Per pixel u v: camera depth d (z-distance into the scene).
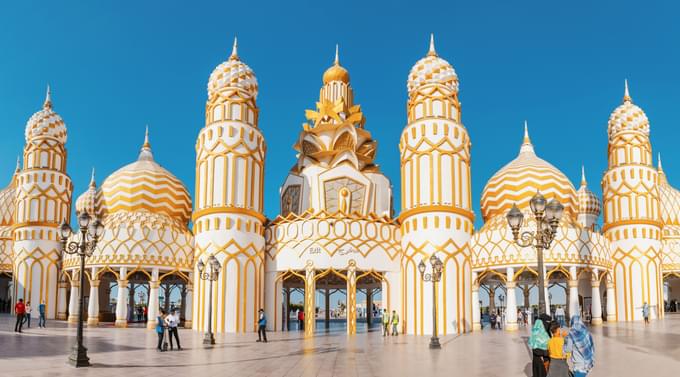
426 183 39.78
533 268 42.78
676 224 60.19
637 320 48.84
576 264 43.09
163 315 26.56
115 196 49.78
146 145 54.34
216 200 41.62
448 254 38.88
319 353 25.22
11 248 55.97
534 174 50.06
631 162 51.22
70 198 55.25
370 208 47.22
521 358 22.77
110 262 43.41
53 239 52.25
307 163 49.66
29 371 18.88
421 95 41.03
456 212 39.53
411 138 40.84
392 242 42.00
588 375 17.67
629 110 52.06
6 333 34.00
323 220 41.34
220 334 37.94
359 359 22.80
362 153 51.16
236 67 43.59
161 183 50.84
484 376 17.92
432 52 42.00
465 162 41.00
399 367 20.25
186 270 44.66
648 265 49.81
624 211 50.69
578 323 13.89
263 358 23.22
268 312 42.12
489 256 43.19
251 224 42.00
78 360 20.14
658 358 21.78
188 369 19.75
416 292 39.06
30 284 51.00
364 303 85.69
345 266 40.69
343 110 53.41
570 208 49.94
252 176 42.78
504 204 50.28
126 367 20.14
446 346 28.44
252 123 43.62
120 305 43.25
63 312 51.59
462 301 38.84
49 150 53.41
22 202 52.41
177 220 50.44
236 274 40.69
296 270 41.75
